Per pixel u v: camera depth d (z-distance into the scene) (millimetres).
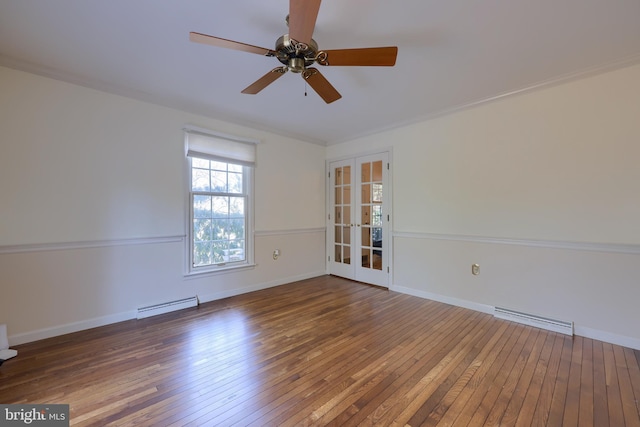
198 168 3406
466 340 2434
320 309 3191
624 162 2311
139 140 2947
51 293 2490
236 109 3332
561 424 1483
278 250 4230
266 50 1724
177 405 1627
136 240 2928
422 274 3641
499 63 2309
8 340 2291
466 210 3223
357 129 4121
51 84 2484
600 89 2404
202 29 1907
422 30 1894
